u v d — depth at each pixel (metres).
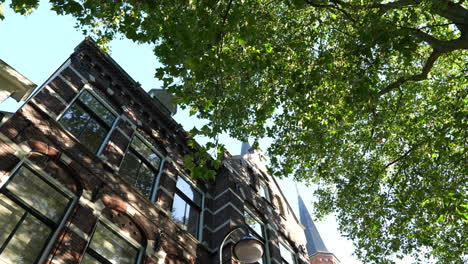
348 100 9.19
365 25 8.41
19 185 7.29
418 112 13.67
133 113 12.35
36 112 8.70
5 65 8.84
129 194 9.70
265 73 10.91
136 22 8.67
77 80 10.79
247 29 7.52
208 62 7.95
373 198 13.95
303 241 17.52
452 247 13.11
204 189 13.63
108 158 9.88
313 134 12.53
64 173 8.38
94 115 10.73
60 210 7.78
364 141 13.68
